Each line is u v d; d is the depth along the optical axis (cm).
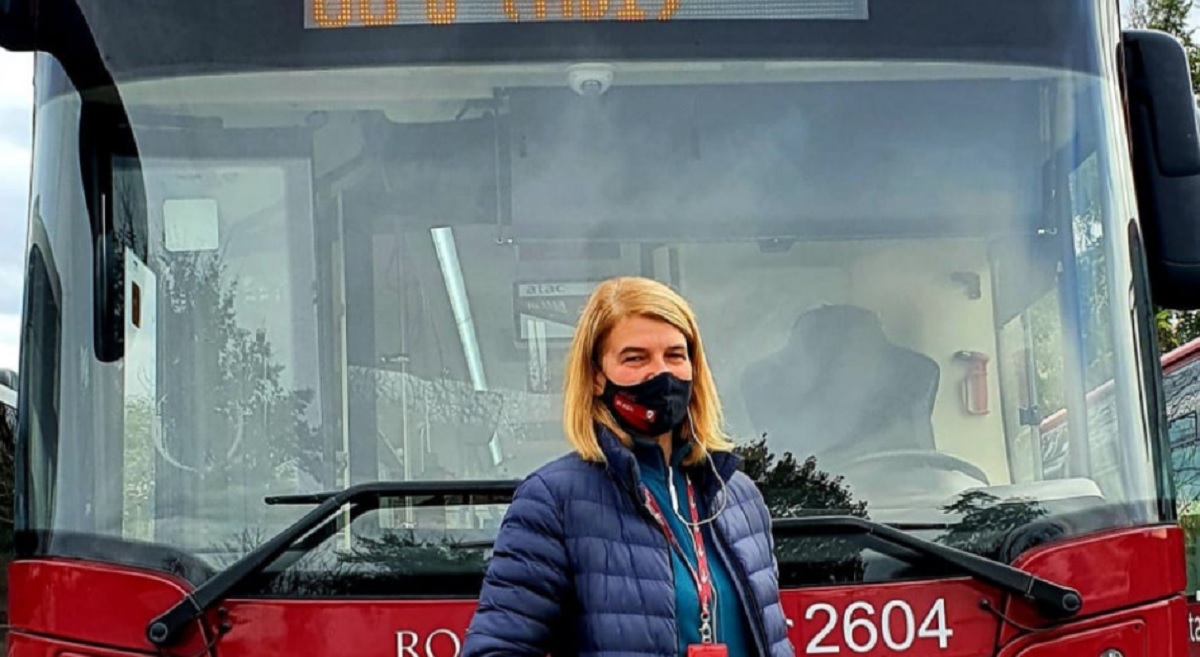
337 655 451
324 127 507
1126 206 518
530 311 502
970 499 489
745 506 388
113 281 498
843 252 511
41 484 484
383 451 494
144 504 483
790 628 455
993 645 460
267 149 506
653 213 507
